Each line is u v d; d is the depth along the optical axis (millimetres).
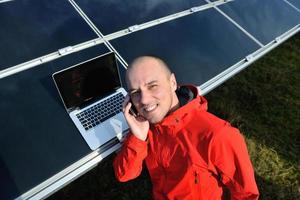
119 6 1567
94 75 1135
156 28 1535
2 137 1022
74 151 1049
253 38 1717
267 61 2602
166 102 934
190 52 1488
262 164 1874
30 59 1232
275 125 2131
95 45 1364
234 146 907
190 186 990
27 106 1108
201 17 1693
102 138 1093
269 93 2338
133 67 927
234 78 2375
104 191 1625
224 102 2164
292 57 2715
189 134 945
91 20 1456
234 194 1019
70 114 1120
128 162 1049
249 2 1946
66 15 1438
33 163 995
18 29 1317
